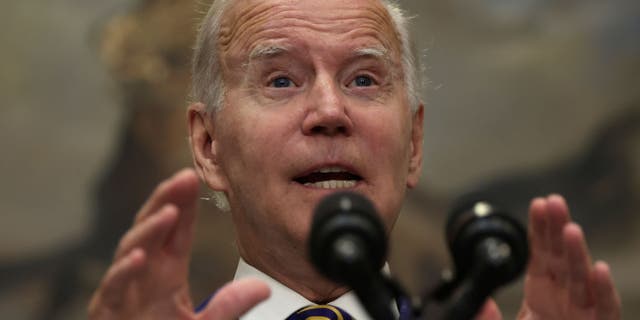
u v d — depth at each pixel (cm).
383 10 215
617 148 791
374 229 108
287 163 193
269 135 195
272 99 199
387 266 194
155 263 144
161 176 771
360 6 208
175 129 769
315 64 198
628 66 797
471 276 109
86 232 773
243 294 147
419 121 230
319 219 109
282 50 199
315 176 196
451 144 795
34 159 774
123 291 141
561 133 796
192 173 140
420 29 795
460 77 799
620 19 800
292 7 204
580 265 148
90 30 776
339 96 195
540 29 803
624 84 796
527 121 797
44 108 779
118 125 776
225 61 210
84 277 768
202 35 221
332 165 192
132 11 774
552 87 799
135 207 773
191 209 142
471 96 799
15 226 766
